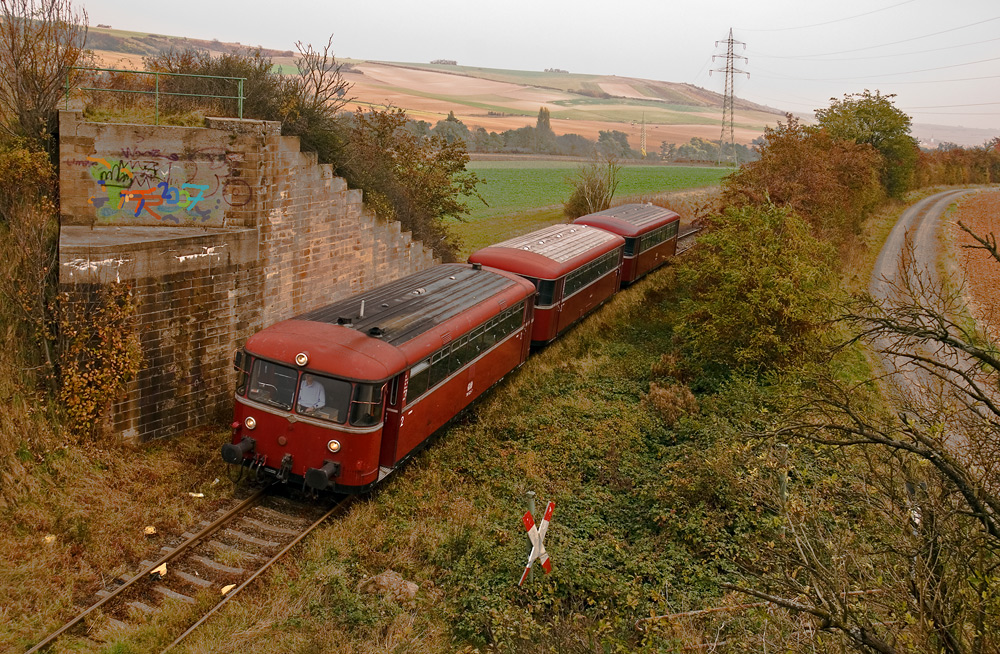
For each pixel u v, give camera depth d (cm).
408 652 1002
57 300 1344
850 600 775
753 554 1192
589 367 2188
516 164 8625
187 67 1888
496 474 1534
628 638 1040
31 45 1423
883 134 6200
